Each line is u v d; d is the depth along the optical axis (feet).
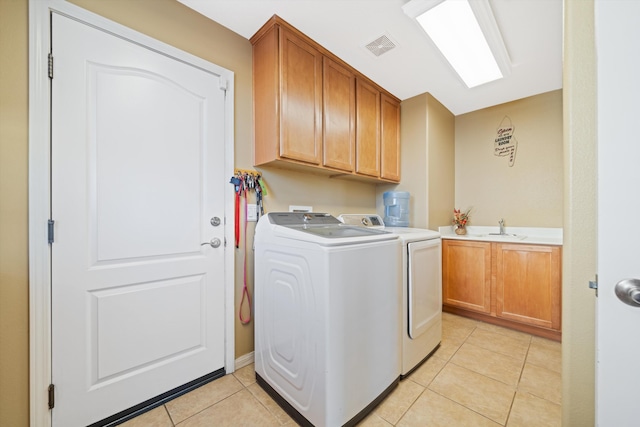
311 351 4.09
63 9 3.89
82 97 4.06
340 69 6.95
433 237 6.50
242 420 4.37
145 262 4.67
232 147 5.79
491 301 8.11
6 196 3.52
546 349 6.64
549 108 8.77
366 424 4.27
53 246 3.82
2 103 3.50
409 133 9.25
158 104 4.81
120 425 4.23
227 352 5.65
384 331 4.82
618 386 1.88
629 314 1.84
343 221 7.04
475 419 4.36
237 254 5.88
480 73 7.43
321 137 6.46
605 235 1.91
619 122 1.85
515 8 5.21
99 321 4.20
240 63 6.00
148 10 4.73
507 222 9.54
